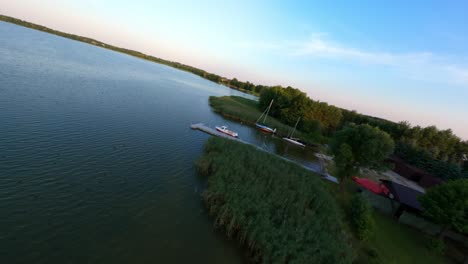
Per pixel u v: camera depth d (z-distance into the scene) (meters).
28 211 17.27
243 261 18.66
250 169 30.58
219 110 80.94
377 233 25.64
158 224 20.06
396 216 30.78
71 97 43.31
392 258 21.98
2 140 24.11
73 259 15.04
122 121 40.19
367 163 31.59
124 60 160.38
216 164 31.23
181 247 18.34
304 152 61.84
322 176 41.50
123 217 19.69
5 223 15.83
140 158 29.86
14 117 29.33
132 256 16.41
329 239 20.09
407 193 31.97
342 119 112.31
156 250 17.42
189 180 28.50
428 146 84.12
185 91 100.62
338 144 33.94
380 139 31.02
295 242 18.64
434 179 55.50
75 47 143.38
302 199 26.17
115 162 27.12
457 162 79.00
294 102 102.56
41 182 20.34
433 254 24.97
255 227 19.67
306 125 87.62
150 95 67.88
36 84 43.88
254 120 80.00
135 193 23.09
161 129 43.03
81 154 26.39
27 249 14.72
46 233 16.12
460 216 23.33
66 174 22.38
